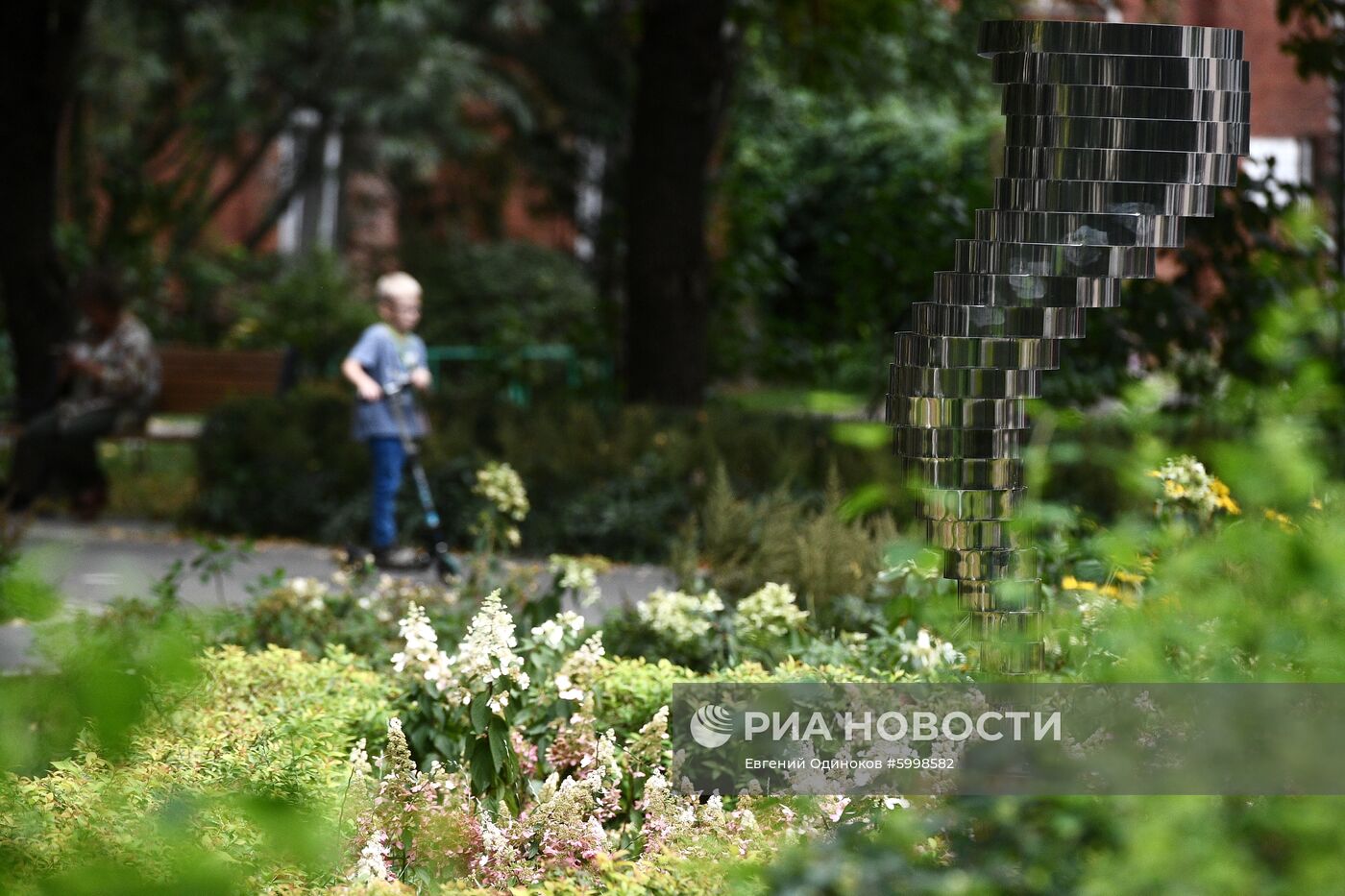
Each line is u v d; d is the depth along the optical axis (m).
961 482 6.59
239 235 56.28
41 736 2.41
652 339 22.12
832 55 29.08
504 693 6.51
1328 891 3.28
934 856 4.65
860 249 24.64
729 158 31.41
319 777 5.43
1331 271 15.50
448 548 15.94
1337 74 18.52
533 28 47.19
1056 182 6.45
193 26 41.81
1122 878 3.58
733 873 5.19
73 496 20.05
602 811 6.56
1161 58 6.43
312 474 19.28
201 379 24.73
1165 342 16.91
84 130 38.06
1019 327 6.51
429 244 45.88
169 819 2.72
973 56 31.41
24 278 21.88
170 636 2.54
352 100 44.25
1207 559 3.66
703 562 12.30
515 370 28.66
